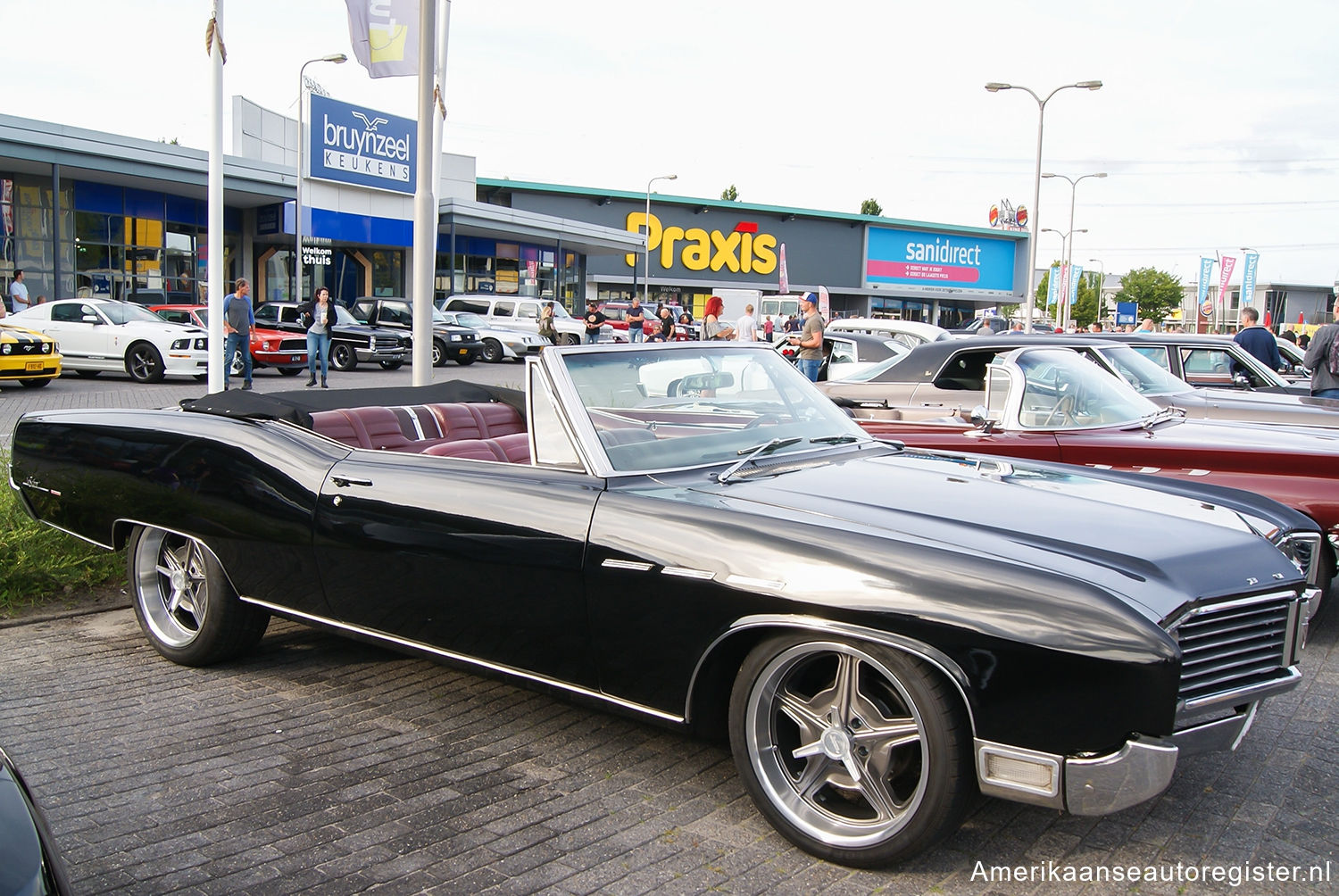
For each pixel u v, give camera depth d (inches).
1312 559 138.3
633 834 115.2
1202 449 203.5
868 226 2363.4
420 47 287.7
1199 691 103.0
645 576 115.5
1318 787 127.0
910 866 107.9
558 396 131.9
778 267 2244.1
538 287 1539.1
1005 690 96.0
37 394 578.6
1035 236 983.0
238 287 617.9
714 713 119.7
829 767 112.4
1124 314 2108.8
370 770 131.7
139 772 130.8
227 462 156.6
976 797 124.6
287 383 710.5
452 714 151.3
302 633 191.5
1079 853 110.7
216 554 159.2
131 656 177.5
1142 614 95.6
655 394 141.2
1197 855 110.7
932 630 97.9
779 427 149.8
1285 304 3043.8
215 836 114.3
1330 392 371.6
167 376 710.5
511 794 125.0
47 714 150.3
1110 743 94.2
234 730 144.6
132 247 1061.1
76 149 864.3
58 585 213.5
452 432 184.9
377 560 140.0
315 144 1099.3
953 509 118.1
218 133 348.8
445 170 1425.9
